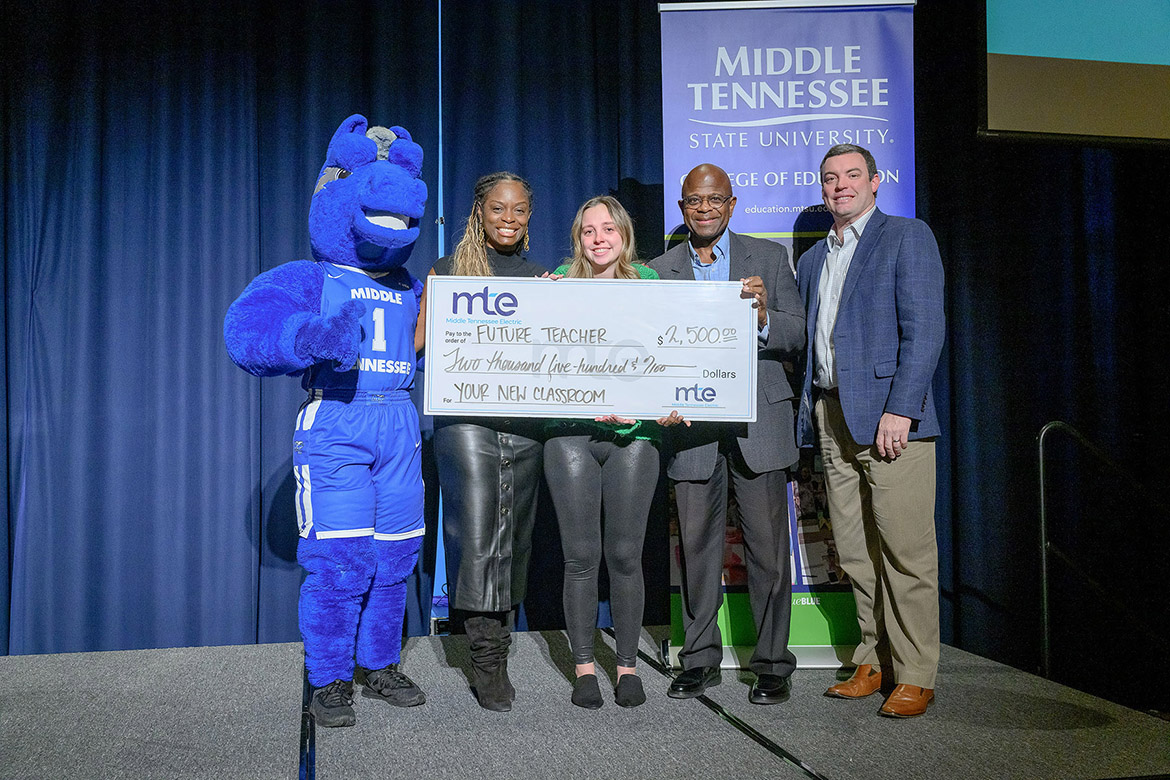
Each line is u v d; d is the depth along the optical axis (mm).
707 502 2359
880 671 2398
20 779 1771
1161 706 3277
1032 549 3352
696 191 2373
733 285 2250
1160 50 3055
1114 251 3436
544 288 2230
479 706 2242
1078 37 3002
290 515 3090
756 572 2357
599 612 3266
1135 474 3391
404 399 2289
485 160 3250
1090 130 2994
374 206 2117
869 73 2742
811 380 2445
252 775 1788
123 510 2986
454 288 2223
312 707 2150
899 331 2264
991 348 3396
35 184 2971
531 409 2201
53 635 2932
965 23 3438
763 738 1999
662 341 2227
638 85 3355
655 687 2422
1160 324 3406
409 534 2275
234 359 2029
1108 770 1808
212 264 3047
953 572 3410
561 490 2229
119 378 3002
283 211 3105
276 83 3141
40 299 2967
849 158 2307
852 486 2377
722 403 2223
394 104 3164
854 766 1833
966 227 3422
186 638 2998
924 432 2211
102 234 3014
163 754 1910
